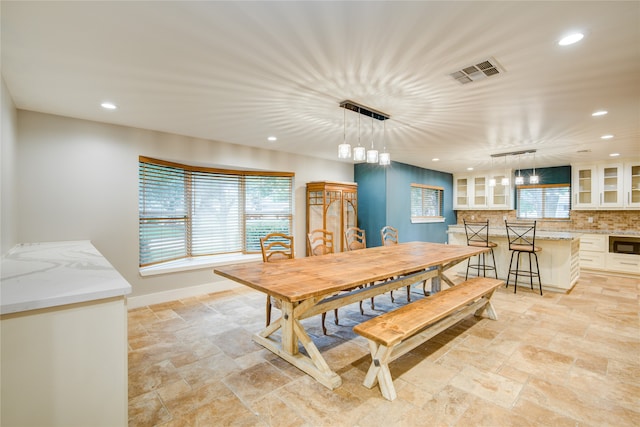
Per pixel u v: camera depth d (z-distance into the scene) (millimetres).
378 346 1958
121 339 1332
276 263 2719
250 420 1687
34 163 2881
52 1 1326
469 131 3635
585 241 5605
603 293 4191
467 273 4848
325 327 2969
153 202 3834
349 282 2043
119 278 1490
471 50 1784
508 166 6559
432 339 2719
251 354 2459
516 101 2615
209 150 4121
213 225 4625
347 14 1447
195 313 3387
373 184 5961
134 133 3482
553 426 1624
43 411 1198
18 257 2117
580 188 5926
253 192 4965
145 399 1871
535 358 2367
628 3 1354
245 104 2705
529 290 4340
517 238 4504
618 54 1837
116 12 1424
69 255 2211
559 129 3514
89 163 3189
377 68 2014
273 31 1594
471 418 1688
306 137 3971
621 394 1902
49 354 1203
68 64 1957
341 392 1946
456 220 7996
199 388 1989
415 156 5367
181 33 1608
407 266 2594
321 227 5520
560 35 1628
